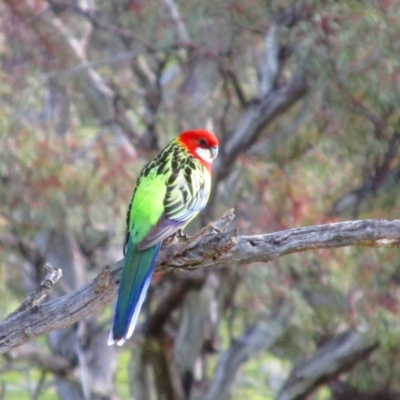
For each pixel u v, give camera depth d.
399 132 16.22
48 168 16.42
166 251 8.12
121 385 24.12
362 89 15.39
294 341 19.92
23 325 8.05
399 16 15.13
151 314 17.61
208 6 17.20
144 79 19.09
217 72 18.50
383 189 16.67
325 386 21.23
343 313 17.48
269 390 22.92
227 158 17.03
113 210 17.03
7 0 17.62
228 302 18.66
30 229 17.33
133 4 17.84
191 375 19.06
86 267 19.88
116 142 17.97
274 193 16.62
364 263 16.19
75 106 19.25
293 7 16.30
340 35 15.14
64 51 18.30
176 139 9.95
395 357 19.33
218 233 7.85
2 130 16.42
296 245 7.88
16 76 17.31
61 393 19.47
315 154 17.20
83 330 18.81
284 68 17.48
